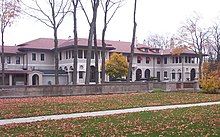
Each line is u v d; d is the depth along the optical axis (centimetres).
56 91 3484
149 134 1177
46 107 2181
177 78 8338
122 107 2189
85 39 7119
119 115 1758
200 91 4050
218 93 3697
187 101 2652
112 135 1162
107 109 2083
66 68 6962
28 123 1497
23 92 3272
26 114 1827
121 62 6588
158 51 8588
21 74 6544
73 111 1970
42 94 3394
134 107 2202
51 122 1522
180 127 1316
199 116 1655
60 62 7162
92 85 3750
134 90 4112
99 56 6956
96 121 1536
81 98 2997
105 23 4347
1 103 2469
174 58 8394
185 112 1859
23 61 6931
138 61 8138
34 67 7012
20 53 6806
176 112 1866
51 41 7475
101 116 1728
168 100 2731
